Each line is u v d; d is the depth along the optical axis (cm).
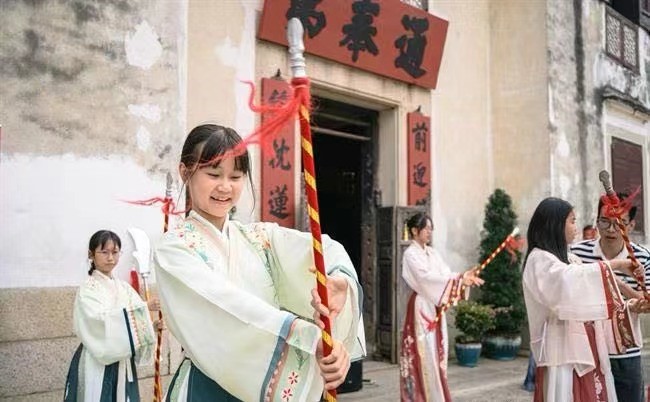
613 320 326
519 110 862
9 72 412
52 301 421
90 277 368
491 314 749
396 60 726
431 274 494
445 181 810
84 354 357
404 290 711
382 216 734
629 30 1070
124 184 457
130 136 461
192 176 198
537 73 850
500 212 832
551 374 321
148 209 466
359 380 593
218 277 179
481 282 486
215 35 579
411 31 732
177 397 196
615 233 348
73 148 435
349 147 874
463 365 743
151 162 471
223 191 196
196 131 199
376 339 725
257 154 598
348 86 692
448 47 829
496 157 875
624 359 333
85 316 347
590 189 915
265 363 169
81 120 439
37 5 425
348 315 184
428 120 781
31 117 420
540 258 320
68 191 432
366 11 682
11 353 404
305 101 167
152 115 474
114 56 457
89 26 446
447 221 808
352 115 763
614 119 1009
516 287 804
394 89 745
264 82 608
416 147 764
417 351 499
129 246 455
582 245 369
